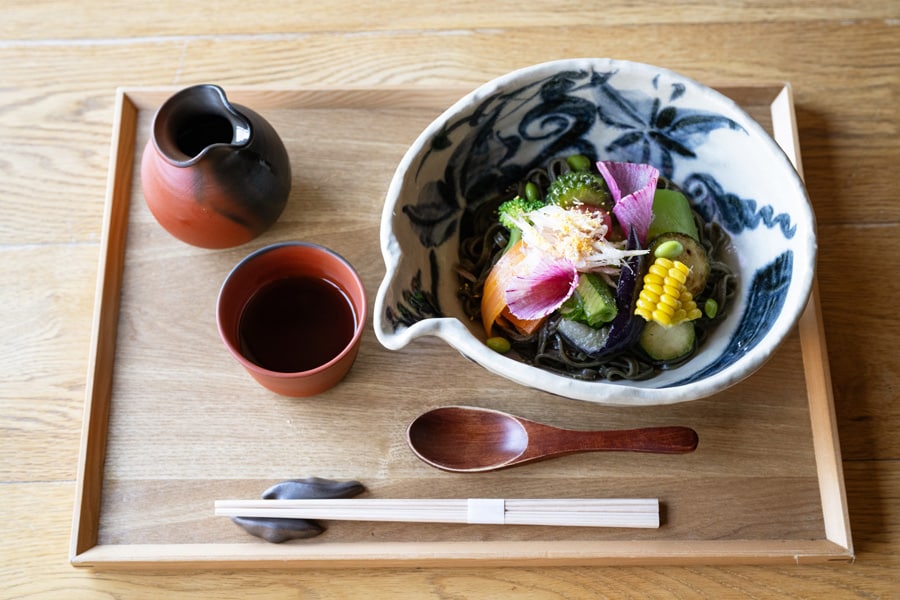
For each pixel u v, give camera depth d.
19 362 0.65
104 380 0.62
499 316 0.61
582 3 0.73
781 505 0.61
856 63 0.72
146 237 0.66
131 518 0.60
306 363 0.62
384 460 0.61
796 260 0.57
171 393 0.62
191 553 0.59
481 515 0.59
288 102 0.68
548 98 0.62
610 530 0.60
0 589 0.61
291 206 0.66
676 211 0.62
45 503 0.63
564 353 0.61
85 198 0.69
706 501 0.61
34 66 0.72
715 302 0.62
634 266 0.58
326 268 0.62
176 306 0.64
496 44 0.72
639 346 0.60
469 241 0.65
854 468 0.63
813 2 0.73
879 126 0.70
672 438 0.61
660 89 0.60
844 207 0.69
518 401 0.62
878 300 0.67
